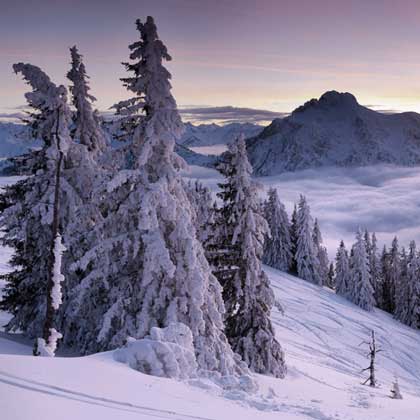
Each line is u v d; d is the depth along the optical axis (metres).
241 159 23.14
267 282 23.95
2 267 38.00
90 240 16.42
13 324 18.41
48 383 7.41
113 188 15.02
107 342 15.95
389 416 11.42
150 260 15.30
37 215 17.34
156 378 9.91
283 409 9.67
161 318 15.79
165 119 15.77
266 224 23.86
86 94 19.12
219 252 23.47
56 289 13.41
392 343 52.50
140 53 15.85
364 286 67.44
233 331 23.45
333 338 47.47
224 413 8.12
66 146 14.93
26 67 17.02
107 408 6.83
